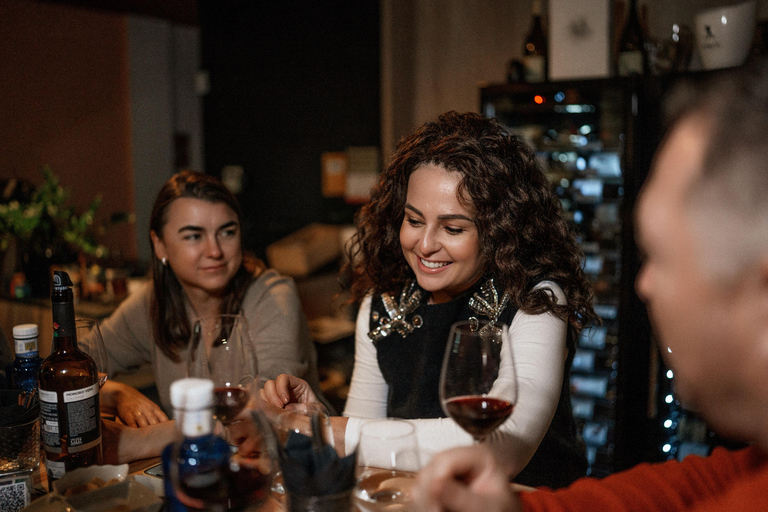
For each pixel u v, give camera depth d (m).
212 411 0.85
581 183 2.96
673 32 2.81
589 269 2.95
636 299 2.63
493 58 3.76
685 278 0.55
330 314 4.18
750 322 0.52
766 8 2.76
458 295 1.55
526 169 1.42
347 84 4.39
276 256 4.15
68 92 5.04
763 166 0.50
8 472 1.09
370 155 4.26
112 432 1.24
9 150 4.73
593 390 2.89
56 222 3.40
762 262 0.50
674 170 0.56
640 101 2.60
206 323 1.24
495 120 1.47
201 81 5.25
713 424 0.60
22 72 4.75
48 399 1.09
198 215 1.77
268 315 1.90
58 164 5.02
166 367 1.97
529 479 1.44
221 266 1.82
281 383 1.34
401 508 0.92
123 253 5.43
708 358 0.56
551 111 3.06
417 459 0.89
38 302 3.06
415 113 4.13
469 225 1.38
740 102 0.54
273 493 1.02
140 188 5.54
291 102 4.73
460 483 0.77
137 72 5.46
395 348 1.59
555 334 1.35
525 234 1.40
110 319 2.07
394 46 3.96
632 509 0.87
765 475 0.64
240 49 4.98
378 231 1.61
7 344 1.51
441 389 1.05
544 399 1.23
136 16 5.41
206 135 5.32
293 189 4.82
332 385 3.59
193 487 0.83
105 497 0.93
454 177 1.35
